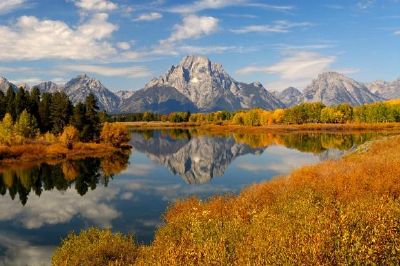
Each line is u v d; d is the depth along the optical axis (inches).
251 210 827.4
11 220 1358.3
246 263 398.6
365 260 347.3
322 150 3366.1
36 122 3811.5
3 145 3132.4
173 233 756.0
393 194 720.3
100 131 4197.8
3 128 3351.4
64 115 4001.0
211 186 1926.7
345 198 726.5
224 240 513.0
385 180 802.2
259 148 3944.4
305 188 864.9
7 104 4274.1
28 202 1643.7
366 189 790.5
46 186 2006.6
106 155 3452.3
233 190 1785.2
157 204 1525.6
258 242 461.7
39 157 3043.8
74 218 1362.0
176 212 1117.7
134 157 3494.1
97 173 2450.8
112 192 1825.8
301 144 4094.5
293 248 394.0
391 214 473.1
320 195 783.1
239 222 651.5
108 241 748.6
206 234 604.1
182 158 3462.1
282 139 5024.6
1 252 1028.5
